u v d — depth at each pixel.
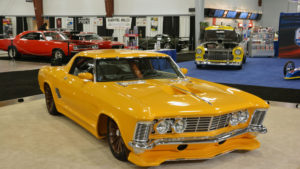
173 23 26.19
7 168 3.26
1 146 3.91
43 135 4.34
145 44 21.48
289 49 18.59
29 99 6.61
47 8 30.86
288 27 18.34
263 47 19.34
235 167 3.37
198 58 12.83
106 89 3.63
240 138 3.76
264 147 4.01
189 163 3.44
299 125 5.03
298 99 7.00
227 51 12.38
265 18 36.22
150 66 4.34
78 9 29.53
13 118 5.17
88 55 4.34
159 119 2.98
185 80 4.23
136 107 3.02
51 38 14.12
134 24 27.81
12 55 15.11
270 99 6.98
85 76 3.84
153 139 3.04
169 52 12.19
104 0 27.98
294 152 3.86
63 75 4.75
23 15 31.84
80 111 4.12
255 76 10.87
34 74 10.38
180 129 3.07
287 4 34.34
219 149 3.44
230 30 13.58
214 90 3.74
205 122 3.16
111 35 28.23
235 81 9.65
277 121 5.24
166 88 3.63
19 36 14.84
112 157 3.58
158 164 3.09
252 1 33.44
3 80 9.08
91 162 3.44
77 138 4.23
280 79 10.17
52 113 5.32
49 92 5.36
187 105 3.12
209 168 3.32
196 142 3.10
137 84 3.80
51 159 3.52
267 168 3.37
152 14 26.89
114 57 4.19
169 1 26.05
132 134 3.00
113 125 3.45
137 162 3.07
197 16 23.05
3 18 32.72
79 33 16.56
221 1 27.72
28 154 3.66
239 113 3.41
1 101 6.36
